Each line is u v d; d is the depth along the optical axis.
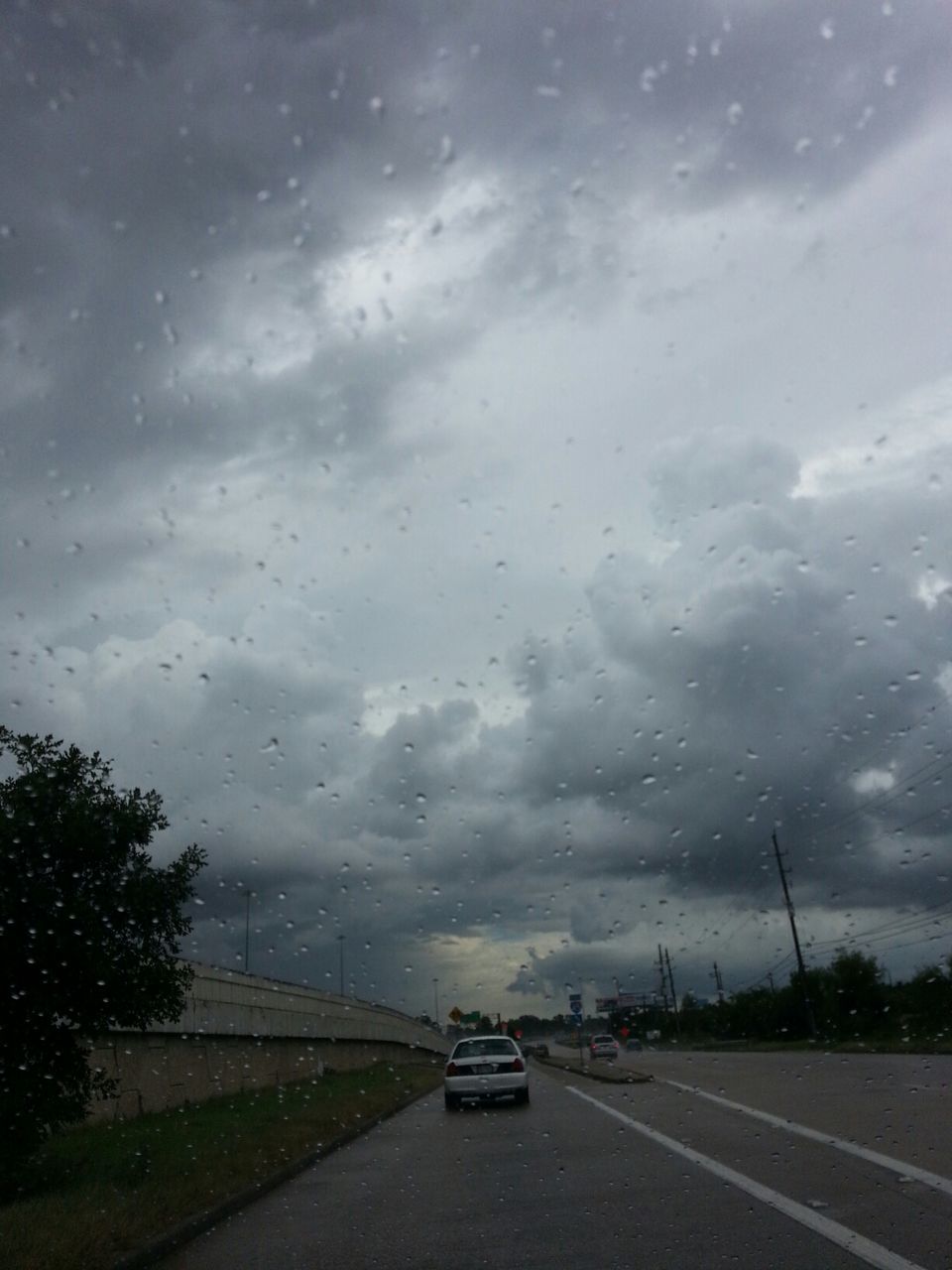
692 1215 8.07
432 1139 14.90
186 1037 20.17
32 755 10.83
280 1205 9.80
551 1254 7.15
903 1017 41.72
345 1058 36.09
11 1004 10.11
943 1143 10.75
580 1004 36.56
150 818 10.94
